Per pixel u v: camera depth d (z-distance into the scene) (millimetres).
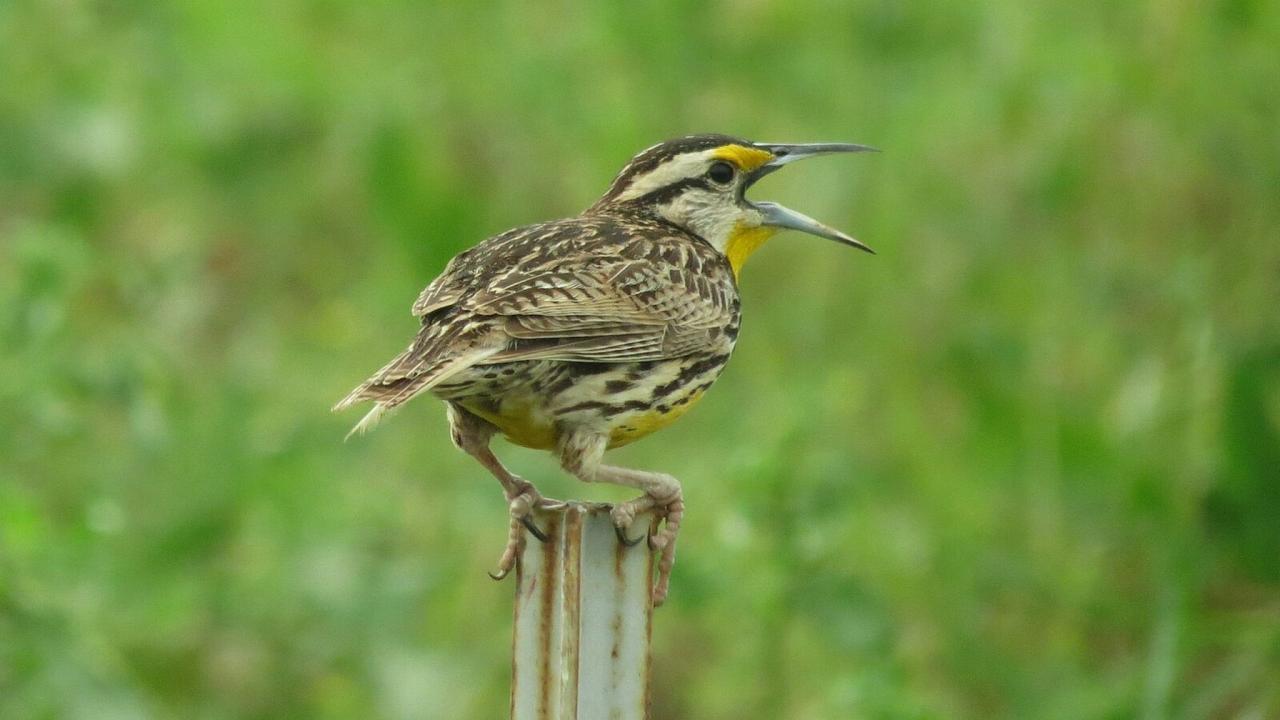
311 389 13445
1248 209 12727
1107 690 11648
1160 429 12328
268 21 14805
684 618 12727
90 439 12523
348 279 14633
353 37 14703
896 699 10453
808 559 11172
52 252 11875
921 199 13305
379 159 13914
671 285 8641
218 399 12969
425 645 12219
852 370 12969
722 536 11375
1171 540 11875
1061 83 13086
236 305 14594
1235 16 12695
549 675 6820
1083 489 12383
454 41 14297
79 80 15164
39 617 10695
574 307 8250
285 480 12500
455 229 13766
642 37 13914
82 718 10586
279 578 12227
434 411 13219
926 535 12312
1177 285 12469
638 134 13766
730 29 13914
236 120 14695
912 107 13406
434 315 8227
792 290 13492
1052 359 12906
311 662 12133
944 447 12727
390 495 12789
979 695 11906
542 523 6828
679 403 8656
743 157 9570
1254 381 11977
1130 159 13031
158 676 12125
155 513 12367
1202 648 11914
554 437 8312
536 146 14039
